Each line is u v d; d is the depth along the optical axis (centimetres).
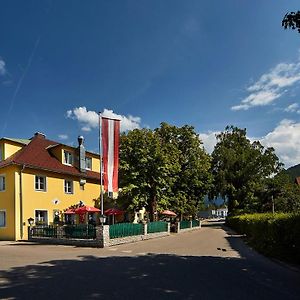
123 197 3738
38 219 3269
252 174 6366
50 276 1181
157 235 3456
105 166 2814
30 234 2959
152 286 1019
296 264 1505
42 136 3928
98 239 2417
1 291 965
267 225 1905
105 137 2844
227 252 2019
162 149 3878
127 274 1217
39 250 2139
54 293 936
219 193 6406
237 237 3347
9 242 2825
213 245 2500
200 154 5384
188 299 873
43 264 1460
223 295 916
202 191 5525
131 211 3784
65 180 3625
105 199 3988
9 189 3114
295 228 1544
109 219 4094
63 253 1938
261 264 1518
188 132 5303
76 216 3662
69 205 3625
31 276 1184
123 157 3712
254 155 6475
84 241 2481
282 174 5331
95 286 1020
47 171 3391
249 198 6031
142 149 3691
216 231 4675
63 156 3688
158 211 4075
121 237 2683
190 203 5272
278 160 6531
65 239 2619
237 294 930
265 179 6247
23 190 3122
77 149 3906
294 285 1069
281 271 1341
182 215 5300
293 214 1655
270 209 4797
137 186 3638
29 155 3353
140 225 3084
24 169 3155
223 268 1371
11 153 3431
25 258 1678
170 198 4669
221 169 6444
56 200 3462
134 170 3650
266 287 1028
